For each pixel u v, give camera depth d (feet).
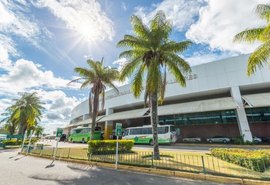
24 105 107.24
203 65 91.04
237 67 81.00
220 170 24.00
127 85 122.31
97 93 63.93
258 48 37.86
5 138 100.73
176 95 96.37
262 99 69.72
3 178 22.86
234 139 75.97
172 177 23.26
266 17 37.81
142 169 27.35
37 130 220.64
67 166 32.58
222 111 90.63
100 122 134.62
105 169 29.40
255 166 23.59
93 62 65.77
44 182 20.97
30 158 45.55
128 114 109.91
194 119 97.91
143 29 41.50
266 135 80.64
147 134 80.84
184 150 54.39
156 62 39.27
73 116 198.18
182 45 40.60
